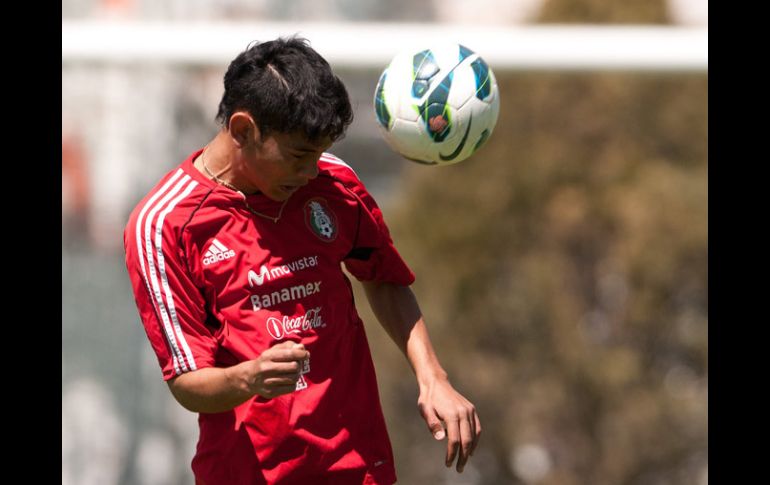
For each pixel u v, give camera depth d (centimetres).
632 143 6931
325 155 1466
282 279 1383
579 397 6259
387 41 2861
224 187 1375
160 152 5462
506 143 6888
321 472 1396
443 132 1466
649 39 2870
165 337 1351
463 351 6312
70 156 5269
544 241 6731
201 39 2927
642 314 6500
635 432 6091
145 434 5250
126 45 2919
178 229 1356
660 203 6600
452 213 6712
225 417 1405
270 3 7494
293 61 1309
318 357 1397
